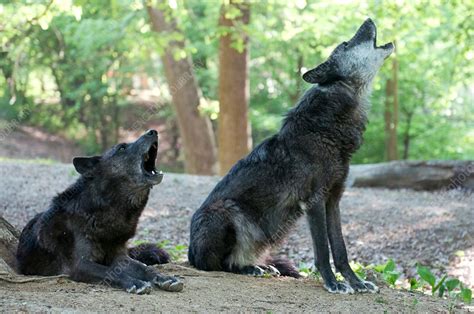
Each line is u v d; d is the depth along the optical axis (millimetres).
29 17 14164
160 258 7785
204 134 22531
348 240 12711
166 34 18219
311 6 18484
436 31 21406
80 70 28625
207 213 7570
